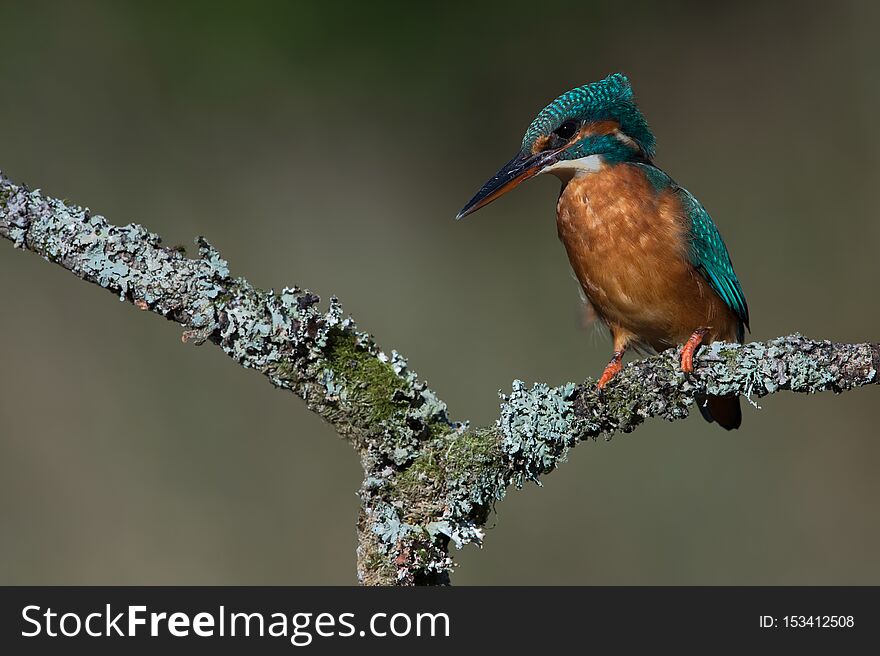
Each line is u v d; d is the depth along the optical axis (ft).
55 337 35.35
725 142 43.21
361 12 43.73
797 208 41.55
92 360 35.19
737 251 41.14
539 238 41.81
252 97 42.88
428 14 44.62
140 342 35.63
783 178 42.24
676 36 44.62
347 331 16.20
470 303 40.70
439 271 41.27
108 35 42.06
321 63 43.70
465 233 42.39
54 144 40.47
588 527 33.96
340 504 33.83
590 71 44.83
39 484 33.53
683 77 44.21
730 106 43.57
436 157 43.88
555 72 44.88
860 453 35.19
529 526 33.86
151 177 40.96
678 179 42.91
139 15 42.29
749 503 34.86
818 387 17.46
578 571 33.53
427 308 39.86
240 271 39.88
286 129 42.86
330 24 43.65
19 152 40.14
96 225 15.80
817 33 43.47
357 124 43.57
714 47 44.19
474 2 45.01
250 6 42.86
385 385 15.94
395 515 15.89
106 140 40.98
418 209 42.80
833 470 35.19
